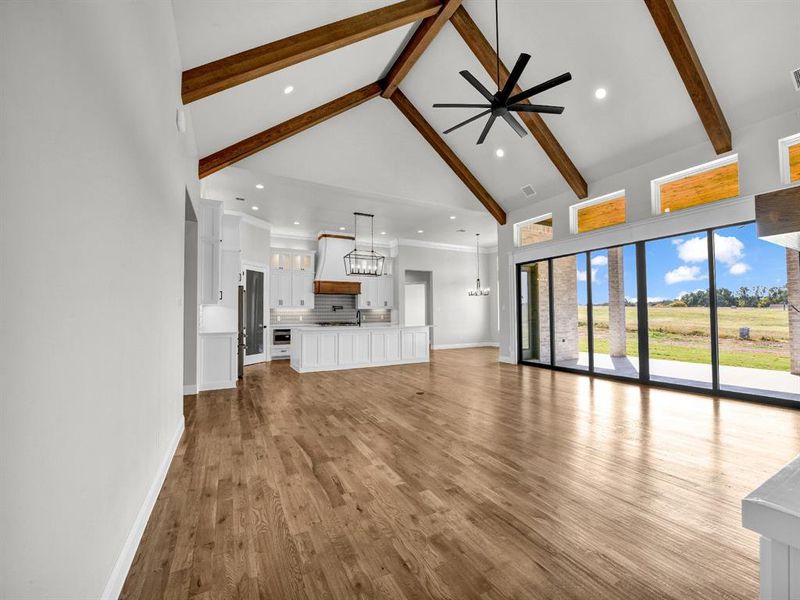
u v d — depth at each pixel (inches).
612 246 232.1
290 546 70.9
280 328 369.7
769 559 23.9
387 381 237.8
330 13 144.3
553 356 278.2
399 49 208.1
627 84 182.2
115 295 60.0
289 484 96.2
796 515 22.0
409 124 259.9
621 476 99.4
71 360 44.1
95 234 51.8
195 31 120.4
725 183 182.9
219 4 114.2
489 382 232.7
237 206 298.8
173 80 115.2
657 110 185.3
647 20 156.8
